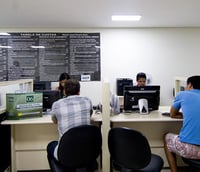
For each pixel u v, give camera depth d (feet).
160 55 17.08
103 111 8.11
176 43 17.07
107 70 16.97
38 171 9.67
